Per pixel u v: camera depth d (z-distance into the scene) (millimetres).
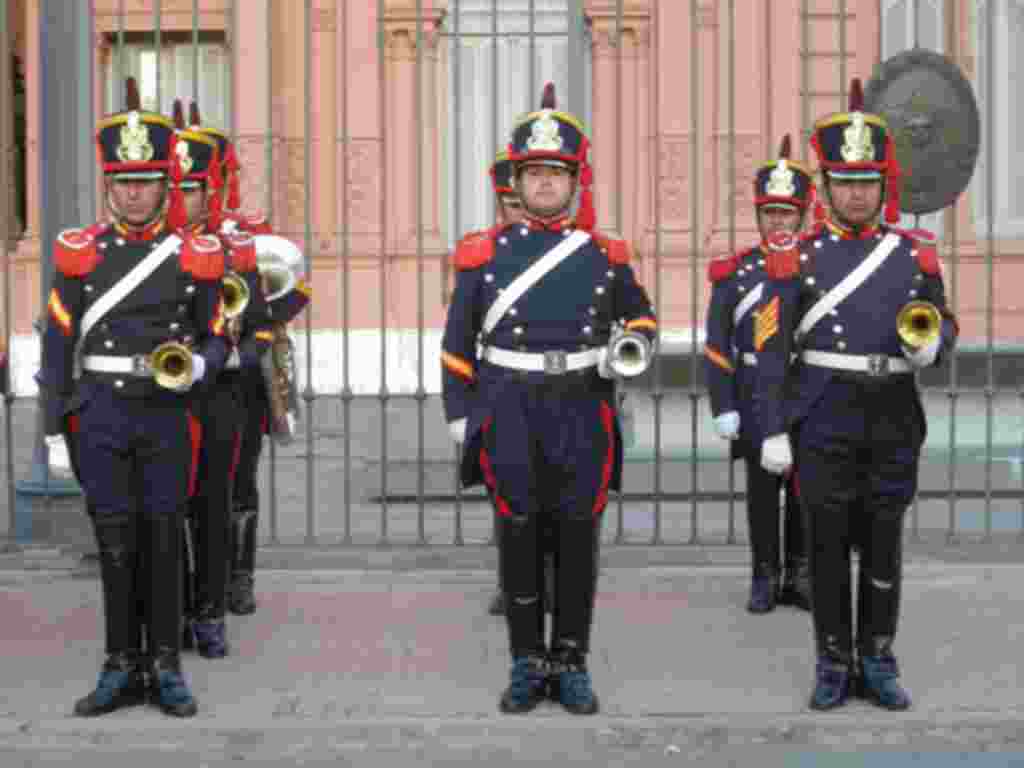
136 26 20047
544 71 20359
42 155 10320
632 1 19578
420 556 10383
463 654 8320
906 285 7262
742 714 7242
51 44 10320
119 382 7184
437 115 19750
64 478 10508
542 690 7441
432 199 19938
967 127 10508
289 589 9852
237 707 7387
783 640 8602
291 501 13164
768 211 9266
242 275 8414
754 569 9305
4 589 9812
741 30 19391
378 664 8133
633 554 10414
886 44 19672
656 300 10555
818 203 7992
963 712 7250
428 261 19781
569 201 7281
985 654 8242
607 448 7285
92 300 7191
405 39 19922
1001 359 16328
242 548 9266
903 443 7250
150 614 7332
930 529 11250
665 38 19484
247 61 19891
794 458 7430
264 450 16094
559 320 7188
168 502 7258
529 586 7273
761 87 19422
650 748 6984
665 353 16312
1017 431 14133
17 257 20281
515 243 7277
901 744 7016
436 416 15812
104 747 6988
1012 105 19422
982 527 11414
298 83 20047
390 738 7062
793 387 7363
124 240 7230
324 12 19938
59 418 7277
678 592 9758
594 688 7680
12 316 20234
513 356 7211
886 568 7309
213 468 8273
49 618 9102
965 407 15484
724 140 19344
